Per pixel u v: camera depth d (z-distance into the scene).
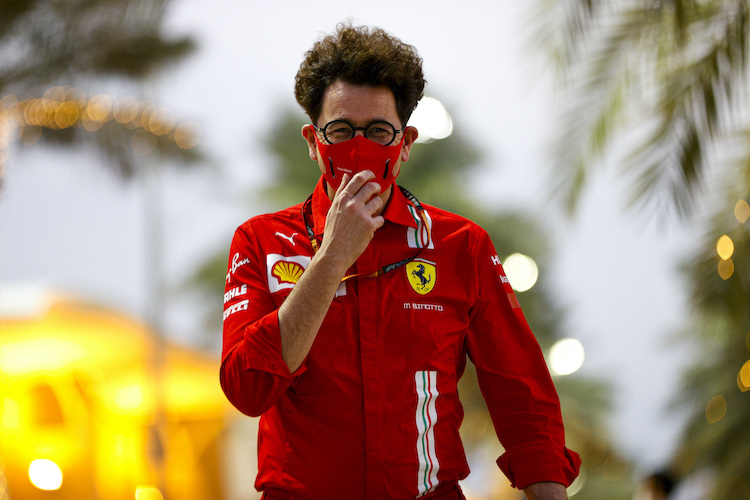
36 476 31.39
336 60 6.63
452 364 6.78
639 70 17.86
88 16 30.05
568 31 17.36
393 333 6.60
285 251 6.94
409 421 6.49
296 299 6.24
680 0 16.09
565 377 62.16
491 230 60.69
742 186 19.48
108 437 33.78
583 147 18.34
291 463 6.52
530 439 6.79
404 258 6.84
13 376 32.41
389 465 6.40
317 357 6.54
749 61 16.31
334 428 6.46
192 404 37.69
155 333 39.75
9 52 29.97
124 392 34.69
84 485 32.31
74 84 31.02
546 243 59.53
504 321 7.05
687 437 31.28
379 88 6.58
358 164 6.49
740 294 19.06
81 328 37.31
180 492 36.84
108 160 34.34
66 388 33.09
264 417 6.88
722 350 32.66
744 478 28.72
